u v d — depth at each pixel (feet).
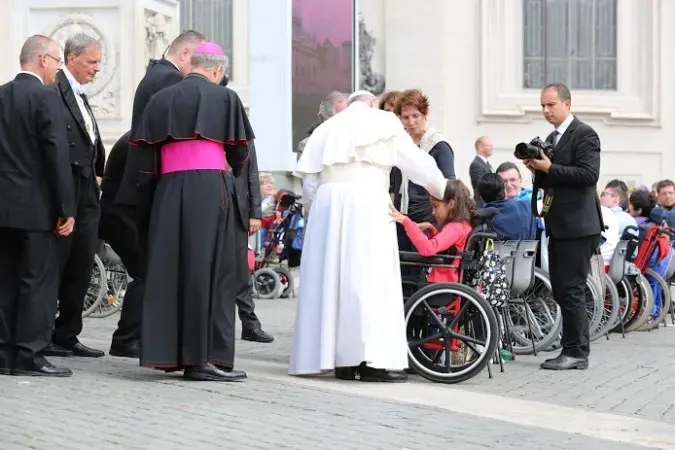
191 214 33.14
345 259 35.60
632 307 54.90
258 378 34.63
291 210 68.13
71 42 37.70
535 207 41.11
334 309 35.58
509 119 110.63
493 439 26.50
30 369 33.47
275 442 24.98
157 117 33.37
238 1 110.22
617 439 27.66
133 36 56.70
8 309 33.91
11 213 33.27
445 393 34.06
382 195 36.17
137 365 36.58
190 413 28.17
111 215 39.45
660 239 58.03
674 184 63.05
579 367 40.81
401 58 110.01
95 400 29.58
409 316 36.60
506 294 38.29
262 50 56.75
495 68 111.65
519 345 44.98
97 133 38.70
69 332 38.70
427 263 37.50
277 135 56.85
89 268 38.60
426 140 40.63
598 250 48.24
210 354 33.35
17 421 26.43
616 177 112.68
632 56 113.80
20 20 57.21
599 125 112.98
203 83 33.63
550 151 40.75
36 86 33.63
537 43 113.19
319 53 58.65
